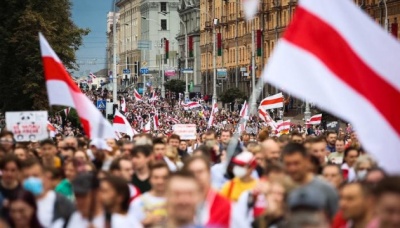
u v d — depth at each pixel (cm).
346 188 1481
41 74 8856
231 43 19500
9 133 2928
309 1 1550
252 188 1791
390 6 12612
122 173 2091
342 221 1566
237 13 19000
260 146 2352
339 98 1514
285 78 1535
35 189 1669
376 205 1219
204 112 13088
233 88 16738
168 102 19712
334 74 1527
